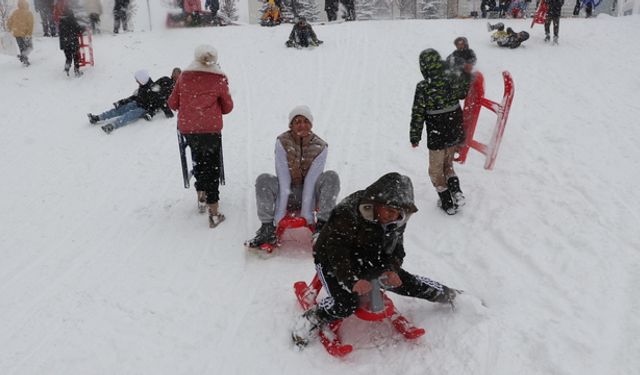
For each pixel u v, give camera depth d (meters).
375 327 3.70
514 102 8.59
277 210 4.69
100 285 4.49
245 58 13.29
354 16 20.14
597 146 6.43
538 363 3.05
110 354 3.62
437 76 4.86
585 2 20.86
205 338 3.73
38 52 14.45
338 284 3.32
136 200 6.28
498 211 5.01
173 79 9.38
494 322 3.41
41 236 5.52
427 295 3.58
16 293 4.47
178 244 5.10
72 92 11.31
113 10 17.39
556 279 3.92
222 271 4.55
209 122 5.14
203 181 5.27
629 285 3.76
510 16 20.88
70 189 6.76
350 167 6.60
